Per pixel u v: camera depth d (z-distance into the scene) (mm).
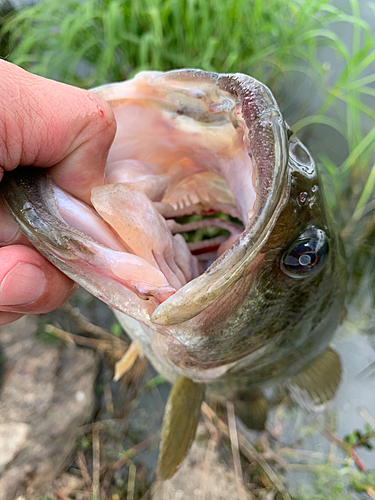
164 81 84
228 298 80
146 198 81
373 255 213
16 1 232
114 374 192
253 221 61
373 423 191
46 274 83
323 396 165
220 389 138
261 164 62
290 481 182
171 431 118
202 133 90
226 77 73
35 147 74
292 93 232
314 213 78
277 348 107
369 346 207
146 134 94
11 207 72
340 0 237
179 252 92
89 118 77
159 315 60
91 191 78
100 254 68
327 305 110
